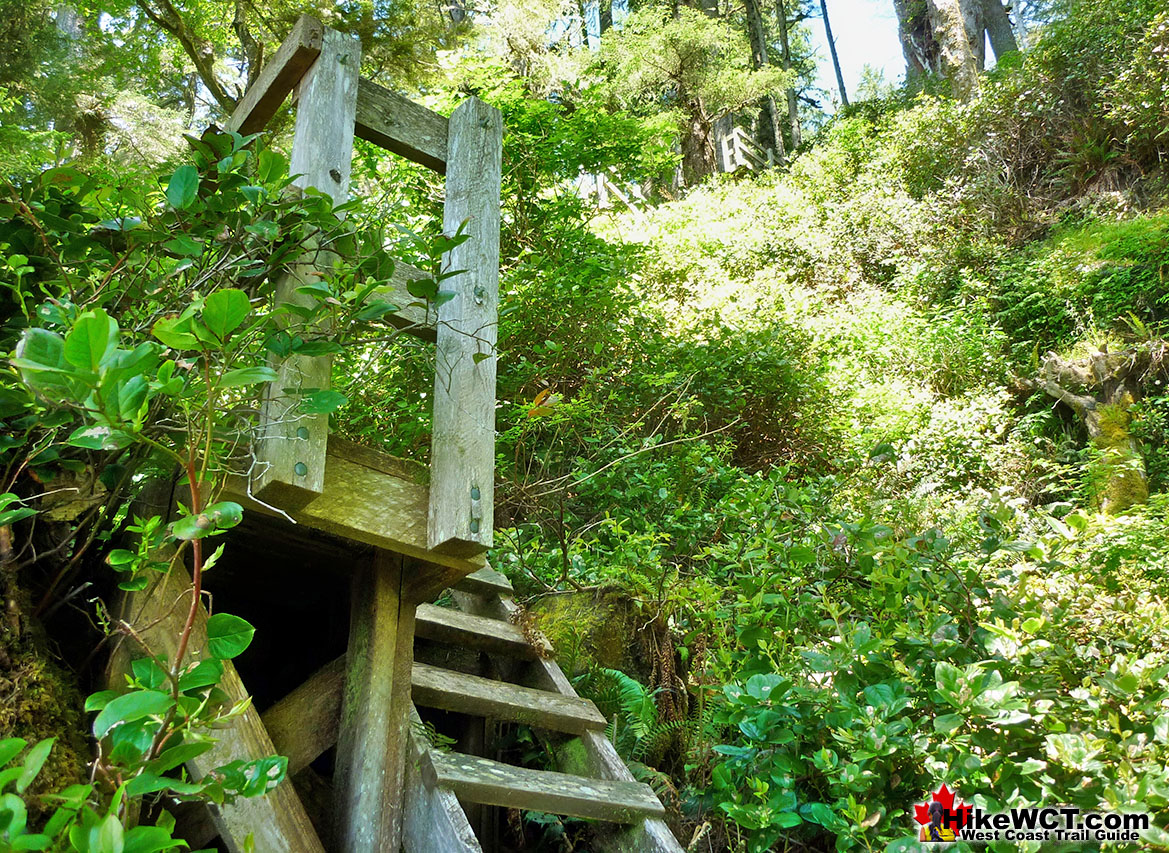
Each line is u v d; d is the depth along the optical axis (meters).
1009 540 2.82
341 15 6.77
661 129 7.65
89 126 8.20
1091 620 3.06
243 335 1.41
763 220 10.73
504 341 5.01
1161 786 1.85
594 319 5.40
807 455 6.33
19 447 1.64
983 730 2.13
